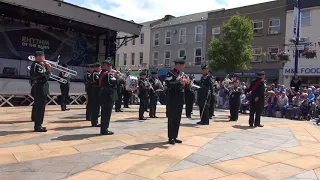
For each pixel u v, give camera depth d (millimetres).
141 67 40469
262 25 29094
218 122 10703
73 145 6207
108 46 18750
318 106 14781
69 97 15938
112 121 9914
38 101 7504
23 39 15828
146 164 5066
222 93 18328
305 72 25609
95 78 8578
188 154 5805
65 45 17609
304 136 8422
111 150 5898
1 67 15062
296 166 5324
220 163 5324
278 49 27812
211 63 24500
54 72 15758
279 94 15617
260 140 7520
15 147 5922
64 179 4250
